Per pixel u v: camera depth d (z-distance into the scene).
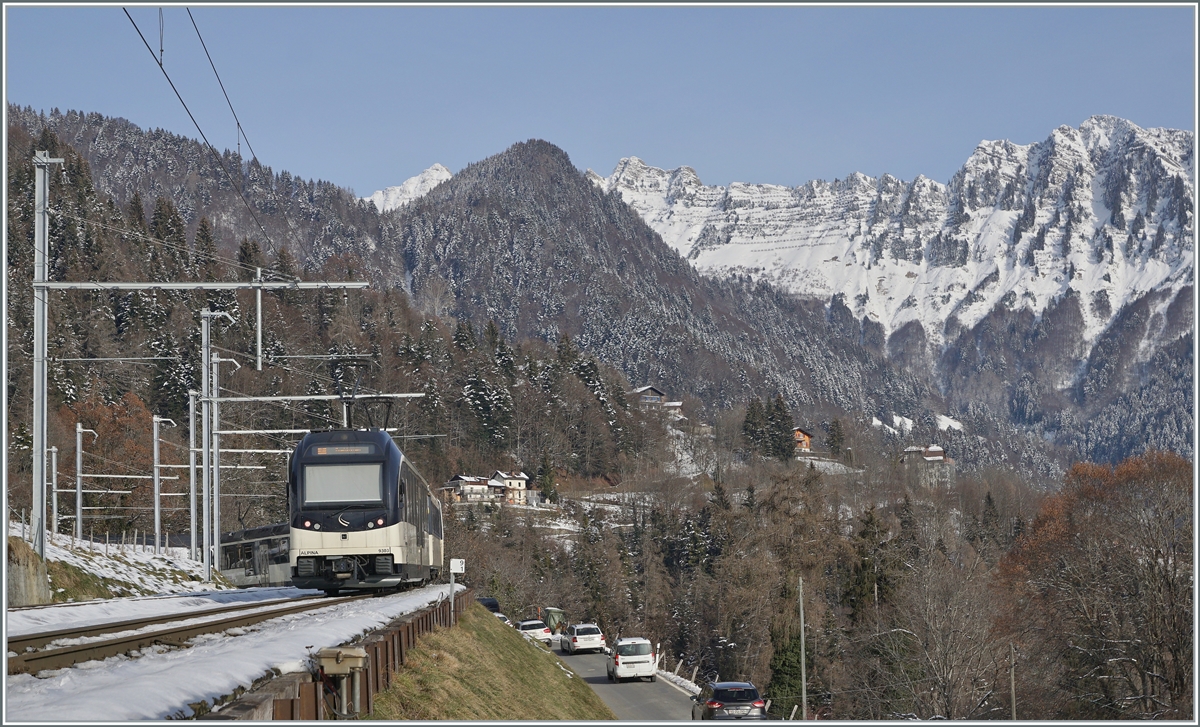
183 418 113.94
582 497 157.88
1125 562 49.03
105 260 136.00
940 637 48.50
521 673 29.23
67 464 75.44
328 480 26.62
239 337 126.75
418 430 143.75
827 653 57.62
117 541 69.94
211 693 8.96
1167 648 46.94
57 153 160.75
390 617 19.03
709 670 80.69
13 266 110.00
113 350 116.19
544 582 96.25
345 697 10.54
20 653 10.90
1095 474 56.97
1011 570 63.31
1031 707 51.03
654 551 110.94
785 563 59.75
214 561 46.81
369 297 185.38
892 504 131.62
